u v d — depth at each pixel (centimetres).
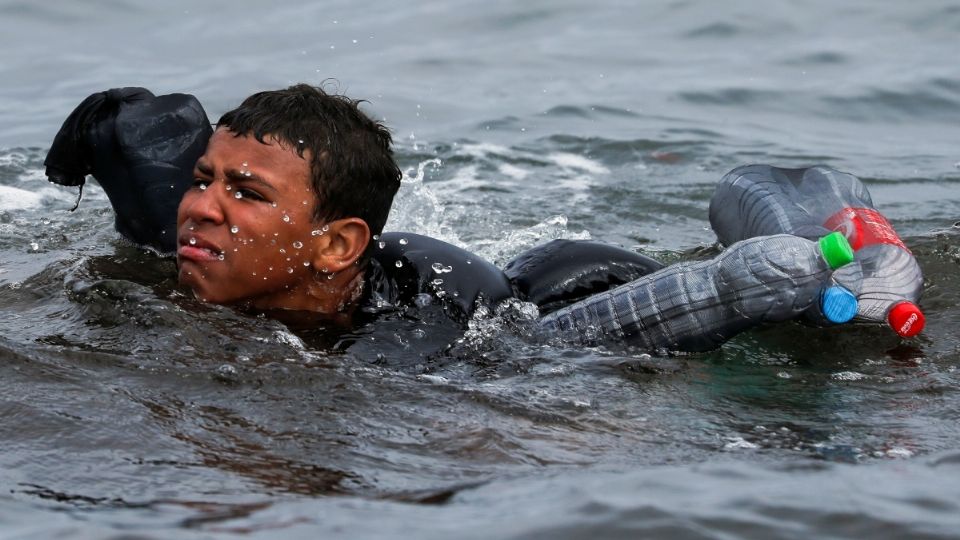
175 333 1448
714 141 2958
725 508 1020
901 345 1593
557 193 2542
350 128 1543
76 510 1030
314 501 1059
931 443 1246
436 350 1494
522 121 3100
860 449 1225
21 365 1334
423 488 1102
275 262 1512
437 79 3441
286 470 1137
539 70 3550
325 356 1434
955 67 3506
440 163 2748
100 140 1741
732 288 1469
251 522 997
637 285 1525
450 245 1655
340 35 3794
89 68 3409
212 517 1010
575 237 2247
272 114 1507
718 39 3838
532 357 1480
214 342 1435
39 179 2519
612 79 3469
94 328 1481
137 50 3588
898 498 1053
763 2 4122
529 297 1655
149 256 1764
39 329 1484
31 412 1228
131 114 1734
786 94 3353
